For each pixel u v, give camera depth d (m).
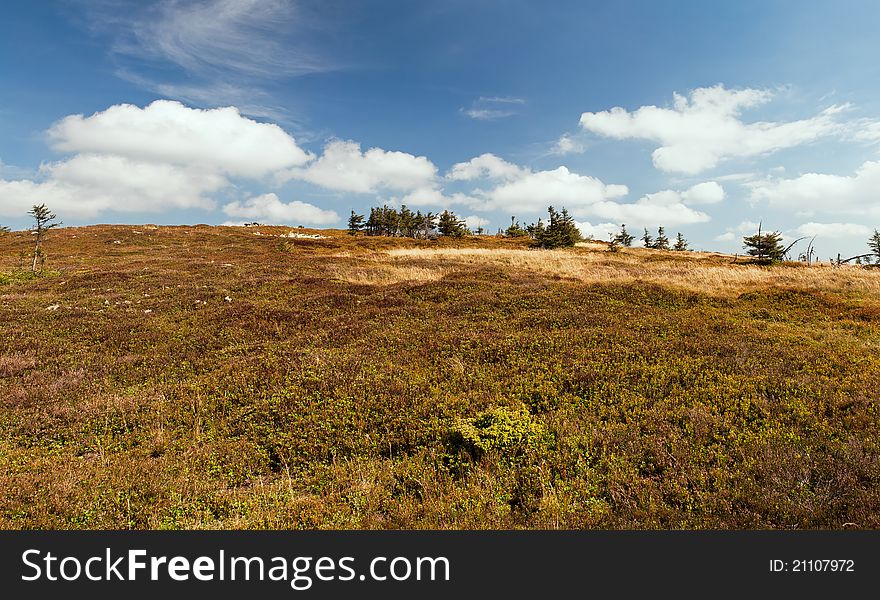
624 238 103.06
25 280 38.34
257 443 10.23
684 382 11.79
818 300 22.53
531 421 9.76
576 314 20.14
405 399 11.52
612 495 7.16
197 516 7.26
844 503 6.44
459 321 20.05
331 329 19.84
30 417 11.55
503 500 7.39
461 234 100.88
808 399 10.16
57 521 6.85
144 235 75.88
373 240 83.62
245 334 20.02
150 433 10.70
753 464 7.62
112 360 16.81
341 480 8.27
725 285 27.48
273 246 69.88
